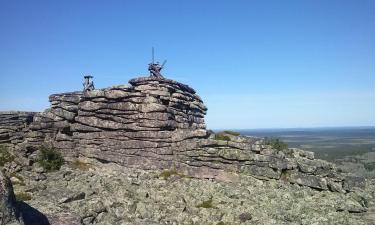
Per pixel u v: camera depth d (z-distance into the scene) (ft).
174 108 132.87
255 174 106.73
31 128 136.98
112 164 126.62
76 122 136.56
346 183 103.55
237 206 91.66
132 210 91.81
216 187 102.68
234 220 85.92
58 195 95.35
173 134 119.96
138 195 99.91
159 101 128.26
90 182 108.88
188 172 113.70
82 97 133.80
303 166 104.63
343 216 85.40
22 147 130.31
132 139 125.08
